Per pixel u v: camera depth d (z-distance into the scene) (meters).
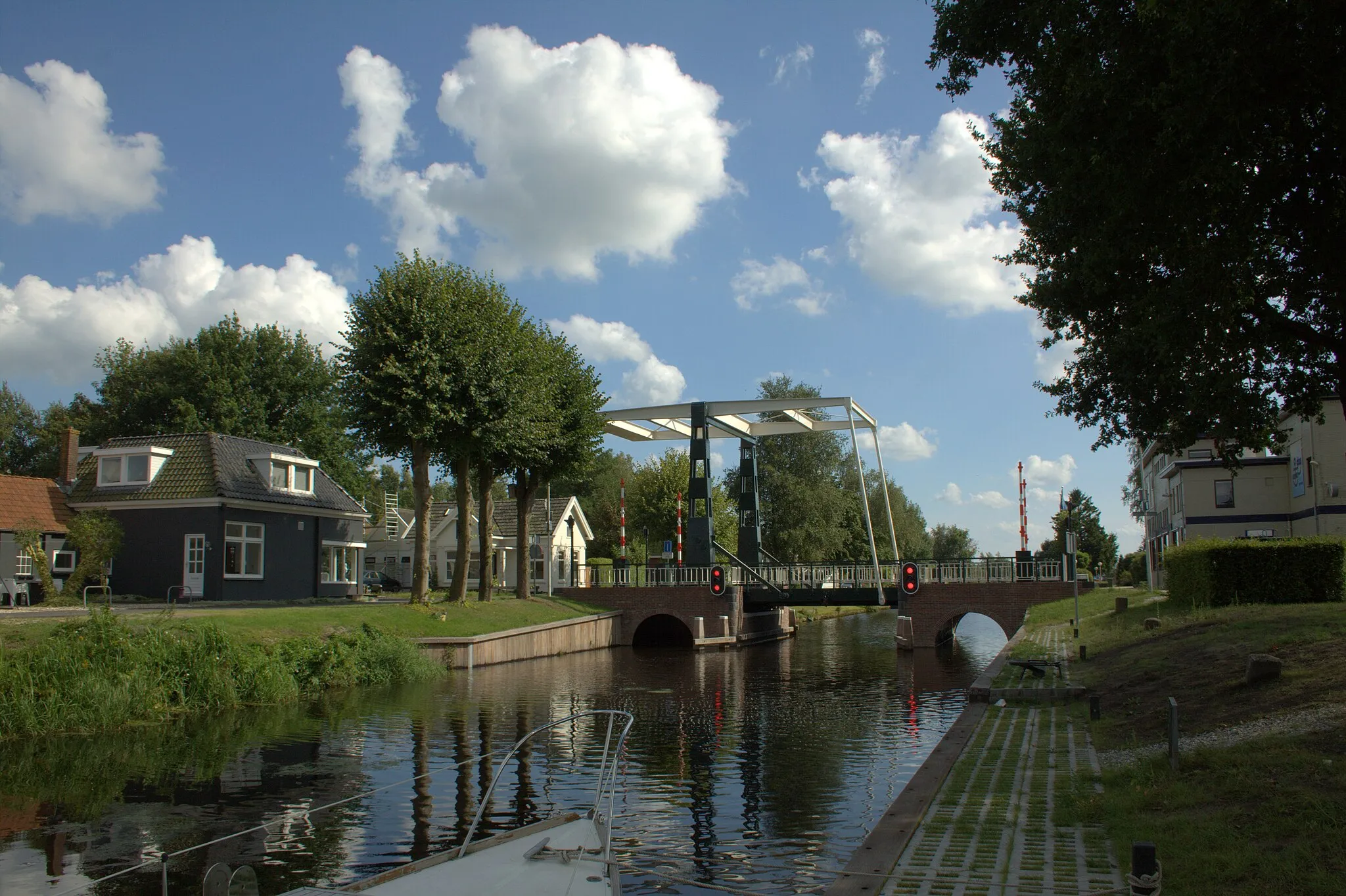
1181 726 9.63
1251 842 5.80
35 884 7.52
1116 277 10.23
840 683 22.28
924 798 8.09
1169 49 7.36
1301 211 8.21
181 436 31.84
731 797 10.49
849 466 63.62
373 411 26.06
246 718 15.63
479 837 8.86
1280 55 7.00
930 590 32.59
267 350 49.88
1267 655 10.26
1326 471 26.25
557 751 13.15
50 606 24.92
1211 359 8.78
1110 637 19.22
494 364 27.08
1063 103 9.02
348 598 34.94
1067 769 9.07
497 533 47.28
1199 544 20.11
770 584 35.25
